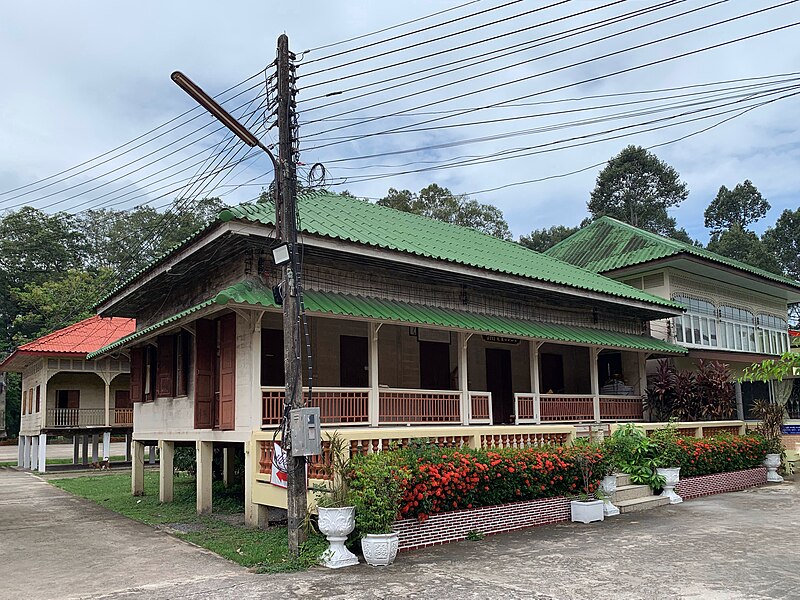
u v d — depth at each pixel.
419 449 10.82
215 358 13.75
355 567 8.93
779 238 69.81
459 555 9.56
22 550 11.02
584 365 22.31
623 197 70.88
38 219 64.62
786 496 16.08
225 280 13.27
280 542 10.64
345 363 15.64
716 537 10.80
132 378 18.03
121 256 66.56
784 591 7.49
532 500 12.07
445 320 14.30
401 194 54.62
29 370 32.97
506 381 19.88
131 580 8.69
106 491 19.86
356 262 13.49
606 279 21.72
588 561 9.08
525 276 15.92
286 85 10.25
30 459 31.78
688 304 24.34
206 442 14.20
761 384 23.27
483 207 57.38
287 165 10.17
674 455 15.45
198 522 13.39
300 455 9.48
